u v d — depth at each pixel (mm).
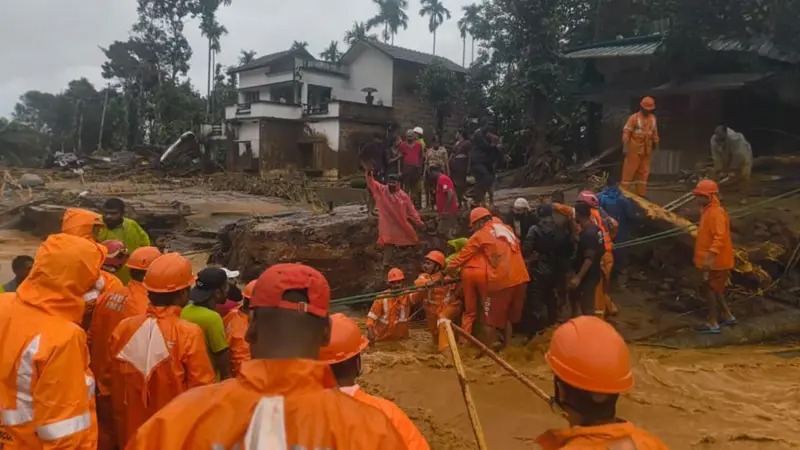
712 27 15266
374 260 13094
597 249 8406
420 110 44531
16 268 5492
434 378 7539
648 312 10273
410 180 14305
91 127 69875
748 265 10172
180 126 54406
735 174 13219
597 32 25312
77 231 5059
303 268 1914
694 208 12070
